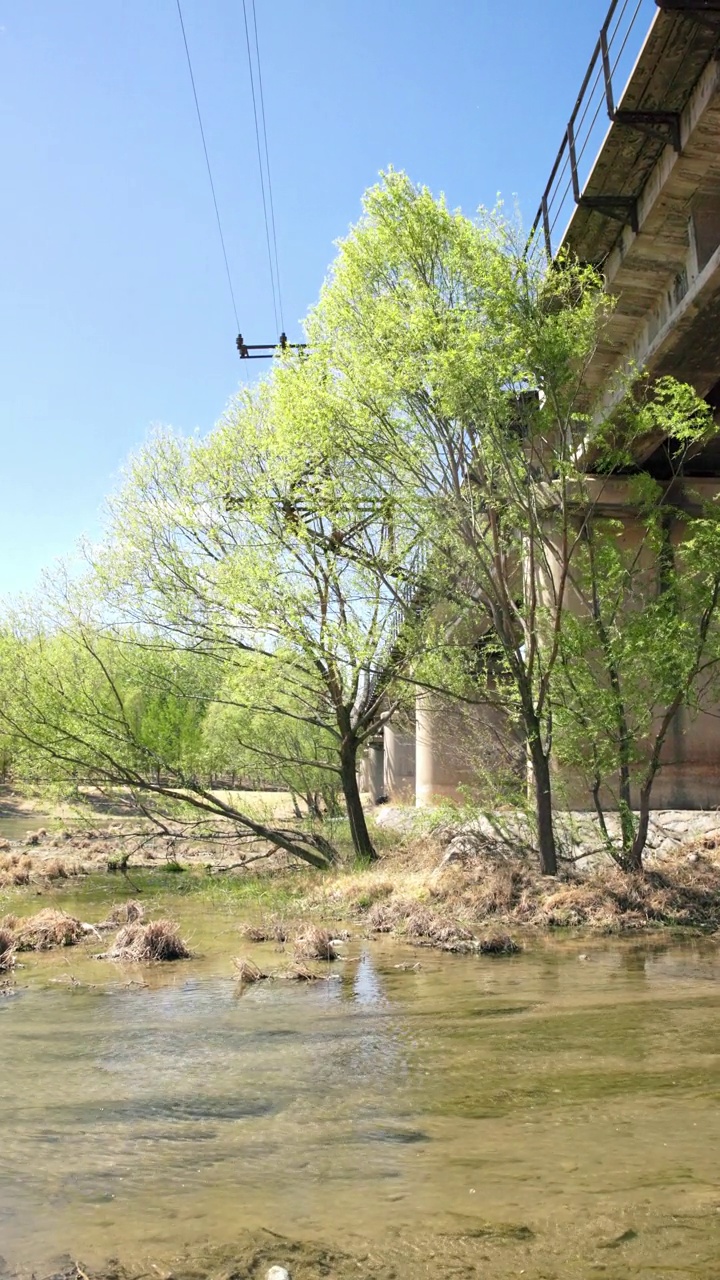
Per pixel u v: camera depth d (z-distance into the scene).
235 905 19.00
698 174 14.30
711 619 17.59
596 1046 8.26
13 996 10.63
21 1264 4.45
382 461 18.36
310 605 20.17
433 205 16.78
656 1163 5.58
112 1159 5.75
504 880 17.31
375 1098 6.89
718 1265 4.41
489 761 22.03
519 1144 5.92
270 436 20.62
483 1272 4.36
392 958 12.98
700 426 16.77
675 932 15.05
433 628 20.16
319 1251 4.57
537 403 16.95
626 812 17.88
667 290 16.92
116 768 22.84
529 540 18.08
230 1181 5.41
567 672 17.53
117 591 21.89
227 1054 8.12
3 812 56.59
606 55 14.14
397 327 16.52
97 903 19.59
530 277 15.82
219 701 22.62
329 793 30.77
